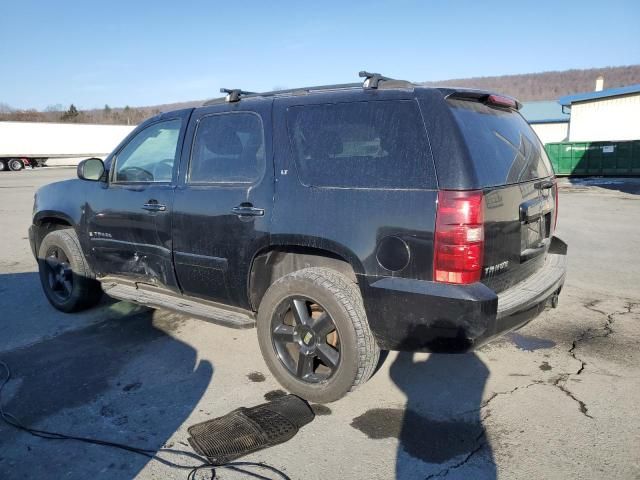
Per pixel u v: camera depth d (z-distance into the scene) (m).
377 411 3.33
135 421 3.26
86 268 5.09
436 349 2.99
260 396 3.56
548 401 3.38
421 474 2.70
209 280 3.91
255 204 3.55
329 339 3.43
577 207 12.86
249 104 3.80
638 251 7.69
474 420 3.19
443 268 2.85
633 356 4.04
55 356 4.26
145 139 4.45
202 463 2.82
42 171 34.53
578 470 2.69
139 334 4.73
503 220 3.08
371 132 3.17
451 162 2.87
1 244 9.30
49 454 2.93
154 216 4.18
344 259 3.21
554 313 5.02
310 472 2.73
